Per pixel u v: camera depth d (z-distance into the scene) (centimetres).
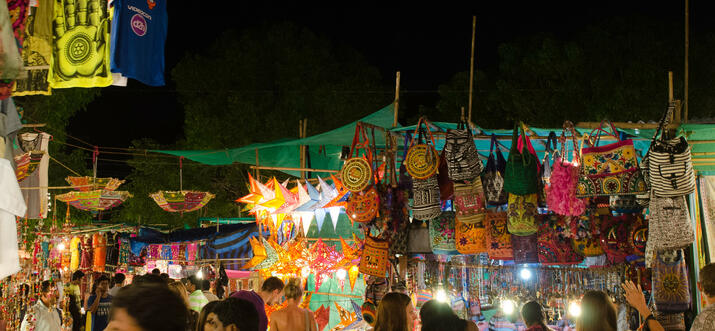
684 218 514
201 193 1256
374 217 611
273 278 586
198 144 2209
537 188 561
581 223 577
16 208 327
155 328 167
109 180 1171
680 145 511
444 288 660
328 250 867
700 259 597
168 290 176
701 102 1725
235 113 2225
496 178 572
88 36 490
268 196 834
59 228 1407
